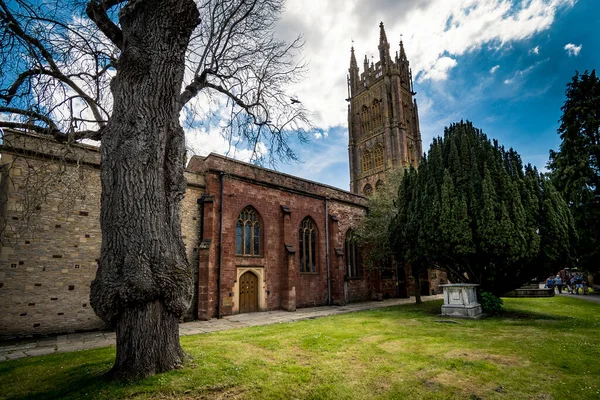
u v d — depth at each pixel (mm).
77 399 4578
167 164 6422
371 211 24016
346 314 15570
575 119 26281
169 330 5848
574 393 5094
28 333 11359
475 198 13852
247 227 18203
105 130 6137
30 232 11836
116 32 7160
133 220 5590
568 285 29469
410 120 55031
